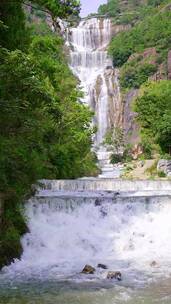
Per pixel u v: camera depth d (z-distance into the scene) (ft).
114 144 244.22
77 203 76.28
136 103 198.59
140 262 60.95
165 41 337.52
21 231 66.69
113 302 42.32
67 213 75.05
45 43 81.20
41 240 68.85
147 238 72.79
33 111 50.49
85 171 147.23
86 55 339.36
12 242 61.62
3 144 50.52
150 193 86.48
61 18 57.93
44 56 81.00
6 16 60.90
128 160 220.84
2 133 50.83
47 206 74.13
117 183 96.63
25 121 49.44
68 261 62.64
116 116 294.87
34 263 61.26
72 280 50.96
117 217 76.54
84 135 122.42
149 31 365.61
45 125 54.34
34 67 47.26
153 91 194.80
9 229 62.49
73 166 118.83
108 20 417.08
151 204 78.38
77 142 122.83
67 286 48.26
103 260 62.90
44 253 66.54
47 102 50.52
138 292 45.60
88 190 90.33
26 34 69.46
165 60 318.24
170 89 192.85
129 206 77.77
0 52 44.21
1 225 61.36
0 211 60.85
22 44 65.57
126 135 273.95
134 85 305.12
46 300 43.34
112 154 233.55
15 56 43.83
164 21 373.81
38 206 73.26
